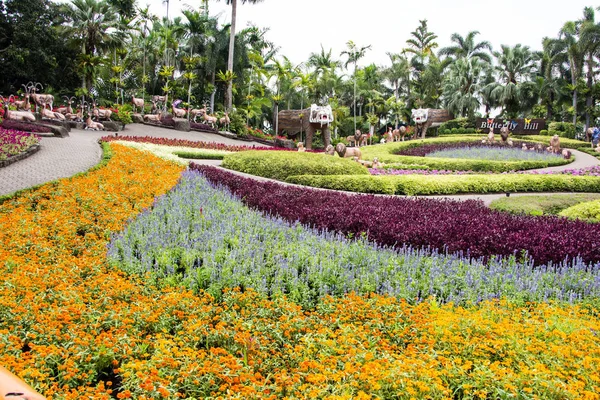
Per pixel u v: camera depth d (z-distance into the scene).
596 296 5.24
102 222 7.52
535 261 6.57
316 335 3.79
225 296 4.76
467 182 13.97
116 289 4.62
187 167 13.96
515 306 4.83
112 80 33.91
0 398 1.21
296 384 3.04
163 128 28.73
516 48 44.06
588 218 9.55
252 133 32.75
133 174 11.46
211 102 35.62
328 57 44.12
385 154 24.86
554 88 42.38
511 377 3.09
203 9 37.62
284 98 42.66
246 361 3.49
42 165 12.70
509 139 29.45
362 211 8.82
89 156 14.71
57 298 4.40
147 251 6.06
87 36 30.73
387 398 2.99
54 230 6.88
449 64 46.66
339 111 39.34
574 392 2.92
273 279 5.27
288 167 14.39
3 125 17.86
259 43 40.09
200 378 3.06
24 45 30.34
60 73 33.31
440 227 7.62
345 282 5.23
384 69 46.91
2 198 8.53
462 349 3.59
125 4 35.75
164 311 4.19
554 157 25.08
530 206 10.65
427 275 5.55
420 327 4.01
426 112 37.00
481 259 6.40
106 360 3.37
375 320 4.18
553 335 3.84
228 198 9.88
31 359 3.10
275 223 7.97
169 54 36.12
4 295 4.33
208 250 6.27
